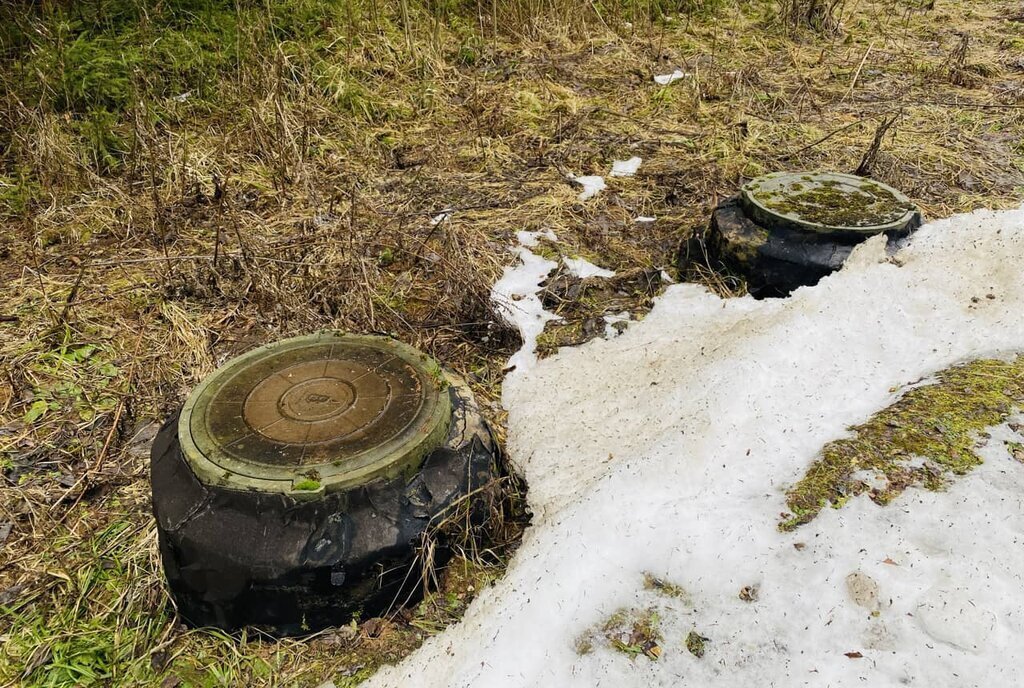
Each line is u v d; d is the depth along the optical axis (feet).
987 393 8.64
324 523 6.61
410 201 14.20
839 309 10.23
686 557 6.97
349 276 11.69
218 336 10.91
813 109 18.26
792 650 6.28
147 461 8.89
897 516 7.21
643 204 14.35
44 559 7.76
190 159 14.80
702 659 6.26
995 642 6.23
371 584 6.77
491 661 6.29
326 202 14.21
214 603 6.79
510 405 9.66
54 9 17.78
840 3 25.71
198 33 18.40
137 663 6.78
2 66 16.10
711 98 18.85
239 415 7.36
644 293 11.93
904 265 11.09
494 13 20.86
